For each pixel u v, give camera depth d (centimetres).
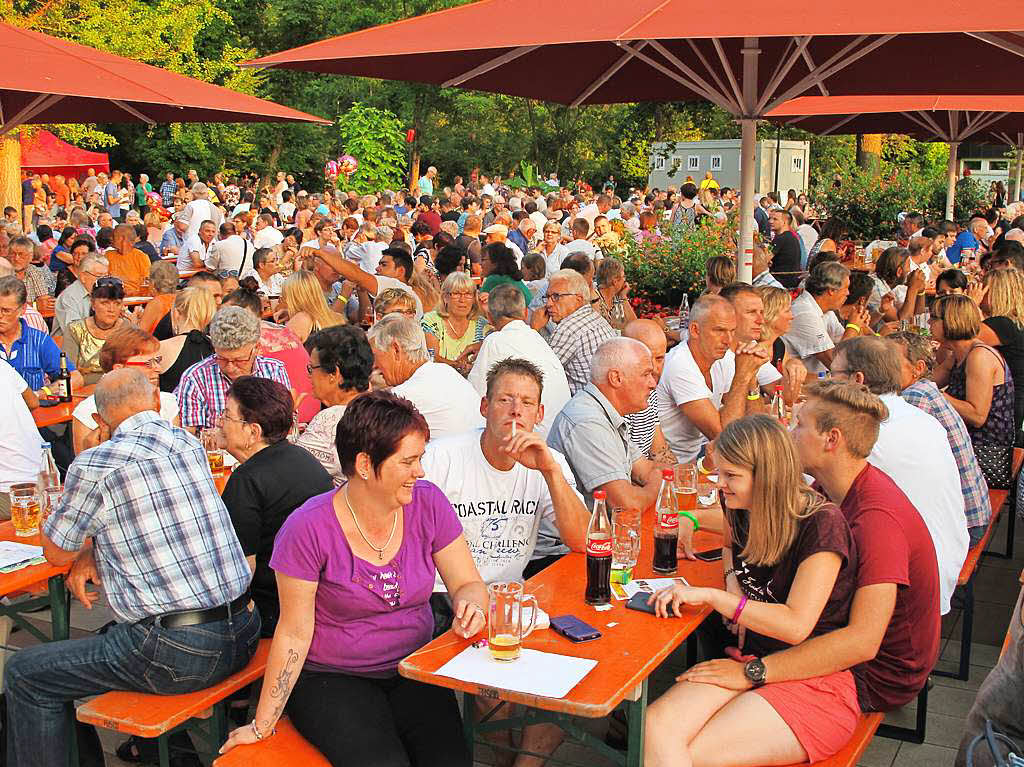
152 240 1598
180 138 3259
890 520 323
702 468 468
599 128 3534
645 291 962
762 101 667
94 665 329
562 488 365
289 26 3522
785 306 604
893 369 425
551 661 284
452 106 3641
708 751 300
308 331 681
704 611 322
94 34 1678
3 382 486
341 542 309
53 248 1295
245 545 361
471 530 373
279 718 321
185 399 504
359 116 2770
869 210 1773
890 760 396
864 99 1017
